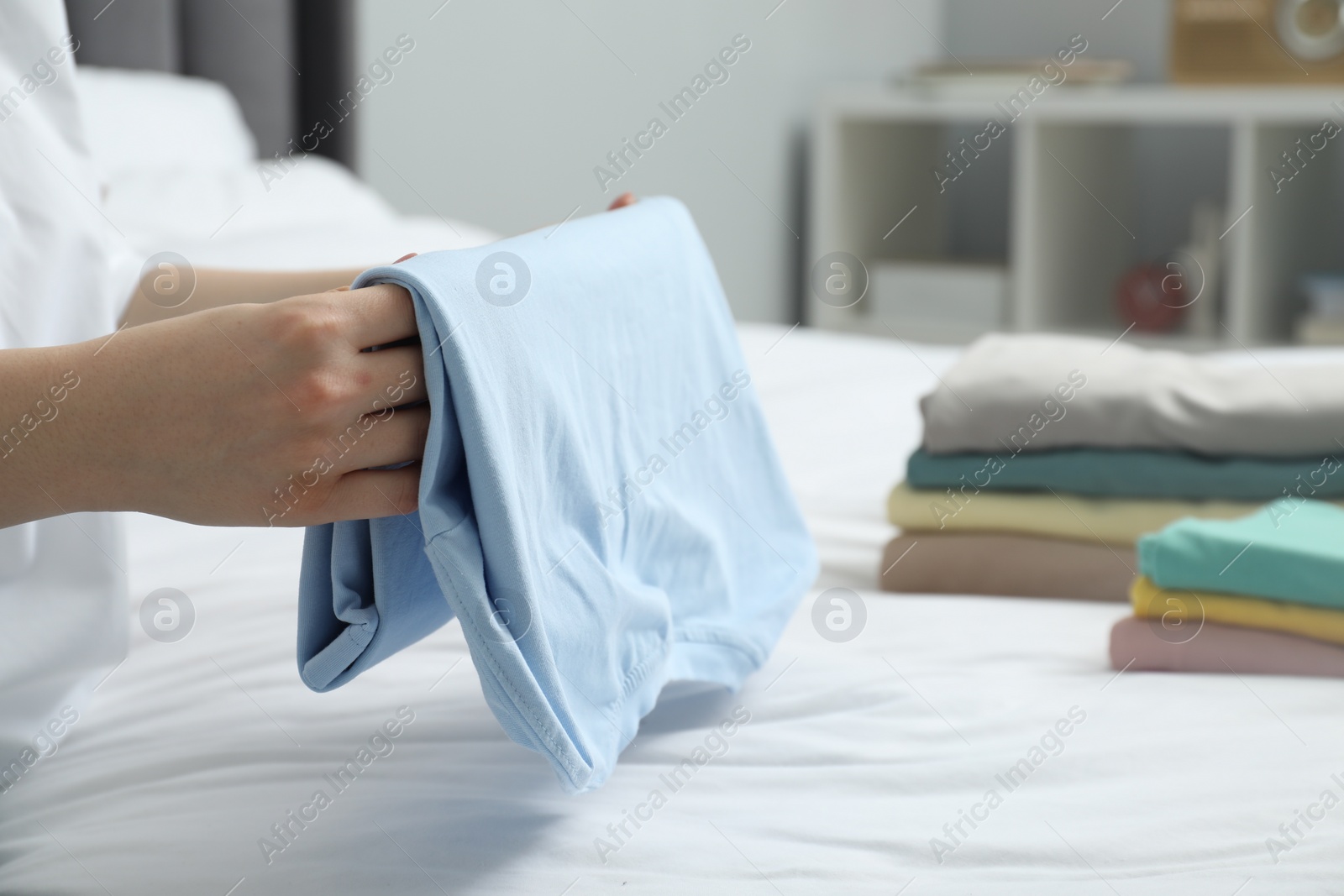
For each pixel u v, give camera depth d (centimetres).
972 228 325
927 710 61
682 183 261
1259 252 255
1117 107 257
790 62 286
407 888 47
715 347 71
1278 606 65
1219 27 263
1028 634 72
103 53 165
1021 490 83
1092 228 292
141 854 50
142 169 149
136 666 69
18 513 44
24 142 62
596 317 55
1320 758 55
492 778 56
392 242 152
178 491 43
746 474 72
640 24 246
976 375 85
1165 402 78
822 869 48
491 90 220
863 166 293
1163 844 49
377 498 45
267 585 80
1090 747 57
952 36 328
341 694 65
